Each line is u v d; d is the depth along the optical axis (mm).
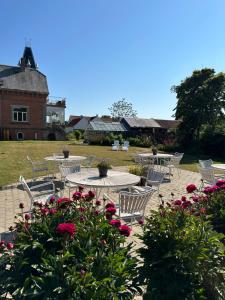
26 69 32938
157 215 2586
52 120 34000
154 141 27031
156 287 2270
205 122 21672
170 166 10477
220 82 21016
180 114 22516
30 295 1863
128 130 32219
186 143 22359
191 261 2240
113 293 1908
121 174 5777
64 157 9461
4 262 2242
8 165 11945
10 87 30141
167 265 2277
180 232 2332
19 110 30859
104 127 30938
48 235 2258
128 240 4039
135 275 2289
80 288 1840
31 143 23672
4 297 2295
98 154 17469
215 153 20094
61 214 2447
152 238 2436
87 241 2174
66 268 2018
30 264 2168
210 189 3365
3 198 6891
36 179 9172
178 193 7852
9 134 30203
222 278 2404
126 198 4137
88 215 2525
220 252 2424
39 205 2646
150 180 6742
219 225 3133
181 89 22453
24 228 2350
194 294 2252
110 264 2047
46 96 32094
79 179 5250
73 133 35000
